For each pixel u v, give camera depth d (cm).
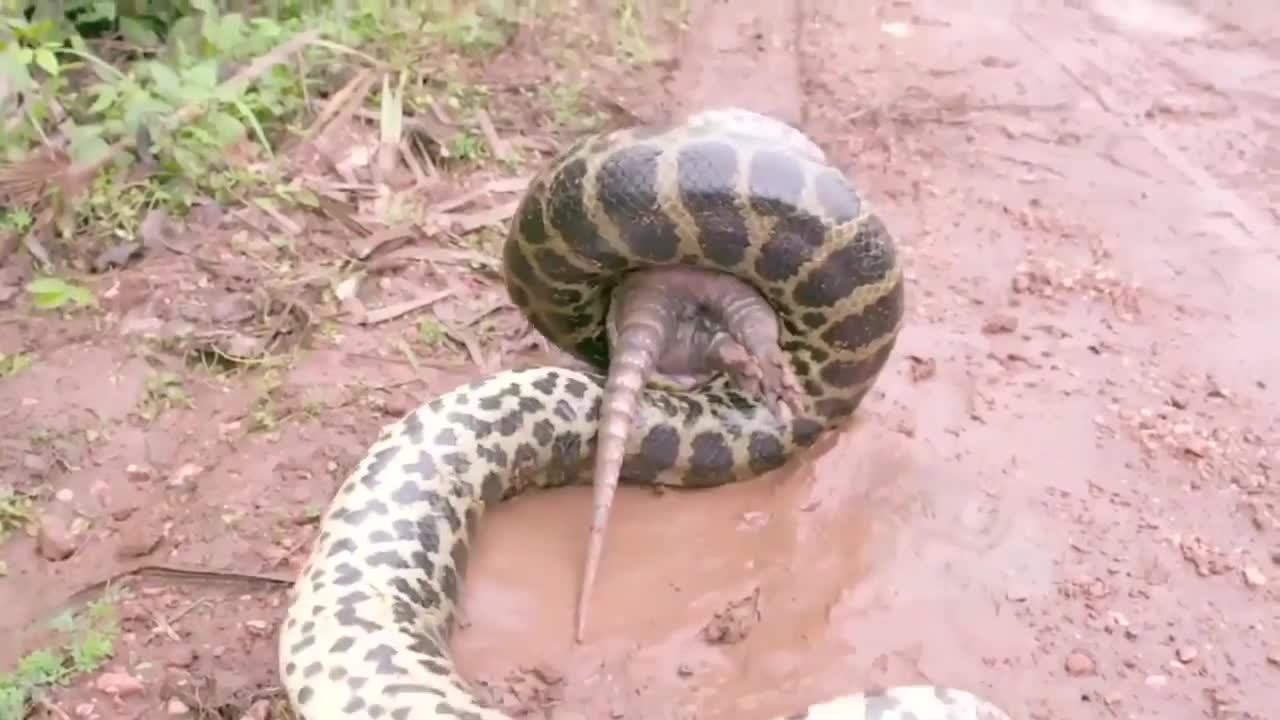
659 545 137
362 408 152
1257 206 209
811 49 268
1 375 154
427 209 190
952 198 209
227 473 142
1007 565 134
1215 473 148
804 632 126
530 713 117
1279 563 136
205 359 158
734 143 125
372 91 216
